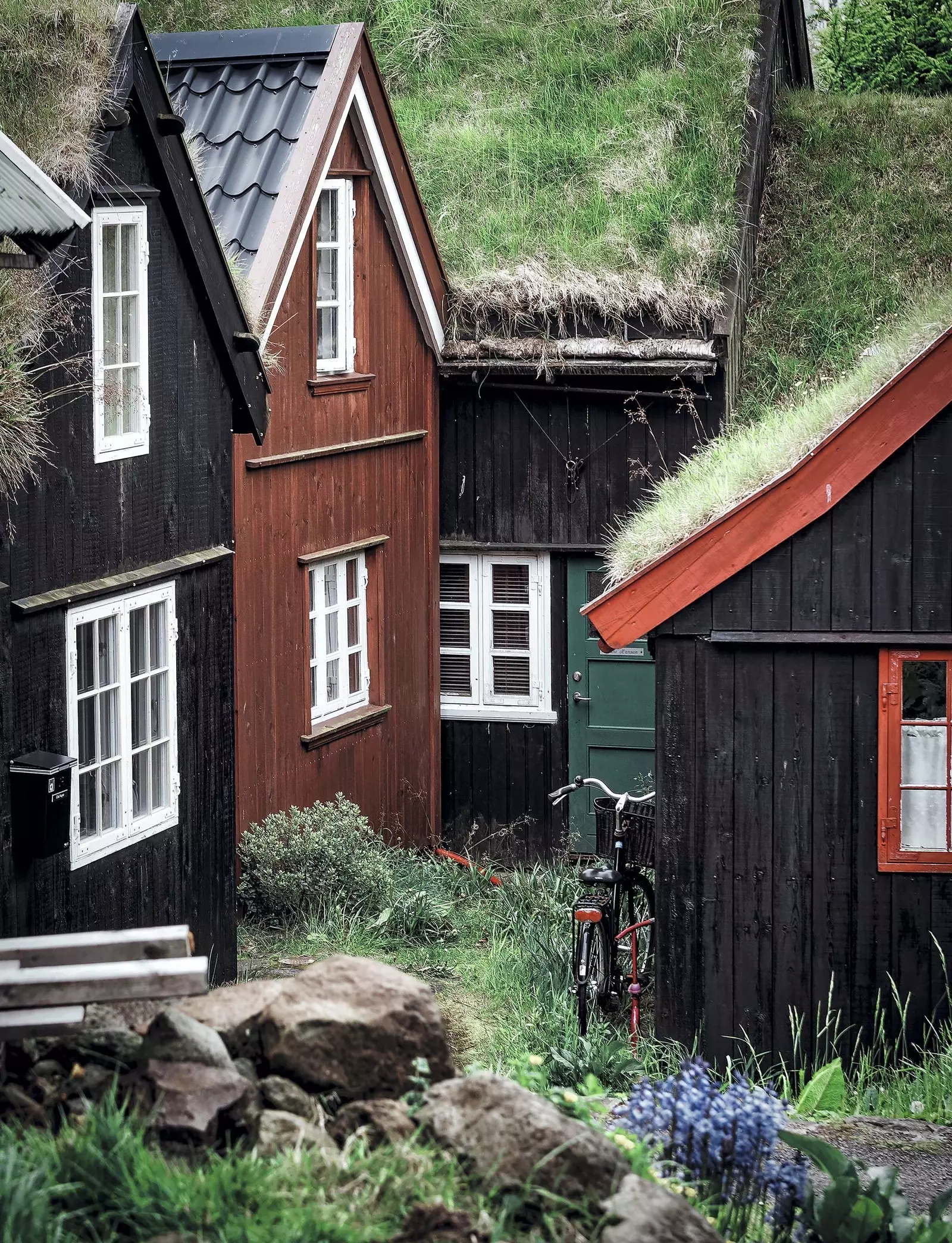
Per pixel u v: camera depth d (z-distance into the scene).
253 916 10.41
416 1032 4.37
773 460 8.12
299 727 11.31
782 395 13.89
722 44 15.38
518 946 9.89
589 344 12.92
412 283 12.74
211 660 8.96
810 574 7.85
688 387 12.93
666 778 8.09
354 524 12.10
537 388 13.21
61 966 4.47
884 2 19.98
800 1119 6.90
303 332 11.25
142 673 8.33
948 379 7.56
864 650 7.89
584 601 13.45
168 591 8.45
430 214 14.08
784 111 16.81
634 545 8.35
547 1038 8.06
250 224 11.05
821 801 7.98
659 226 13.47
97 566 7.80
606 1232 3.65
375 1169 3.88
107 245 7.95
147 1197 3.54
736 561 7.84
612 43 15.66
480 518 13.59
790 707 7.96
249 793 10.64
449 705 13.88
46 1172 3.60
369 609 12.53
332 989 4.42
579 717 13.58
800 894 8.02
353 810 11.27
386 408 12.55
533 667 13.70
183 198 8.41
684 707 8.05
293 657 11.23
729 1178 4.77
